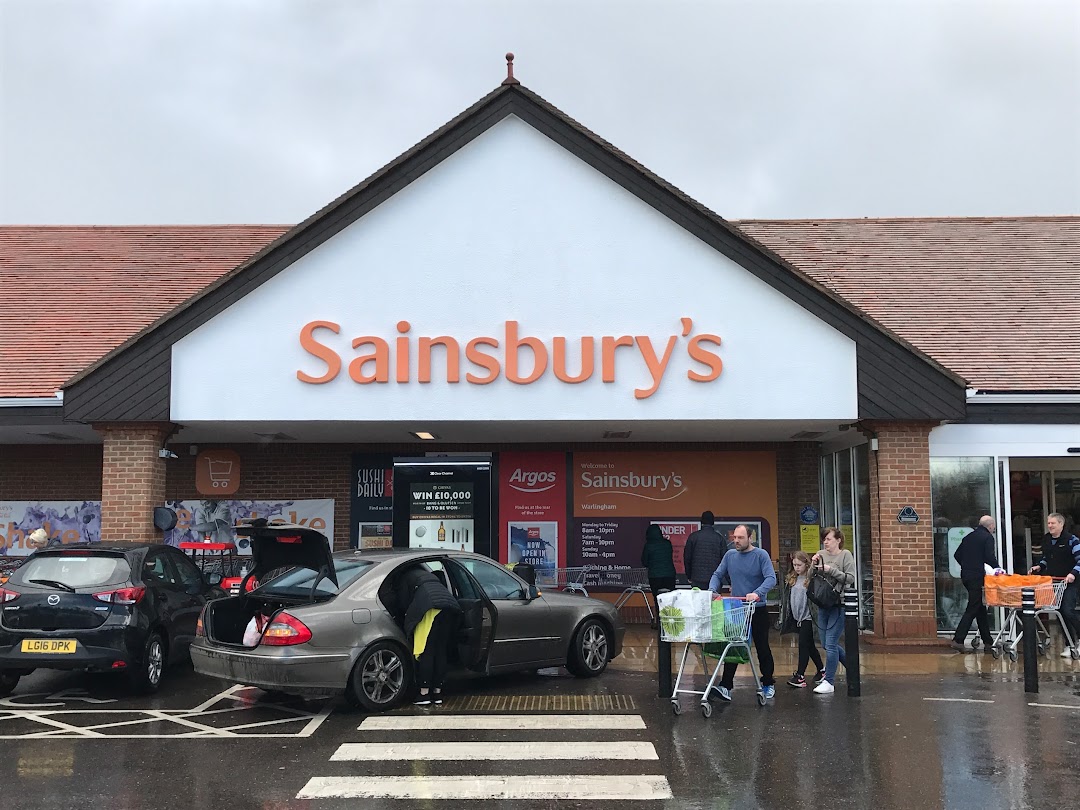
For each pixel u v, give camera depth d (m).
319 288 12.98
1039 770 6.83
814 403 12.78
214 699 9.48
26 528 16.39
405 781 6.57
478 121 13.17
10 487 16.50
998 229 19.42
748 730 8.03
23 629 9.19
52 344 15.23
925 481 12.98
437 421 12.94
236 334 12.95
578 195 13.09
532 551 16.12
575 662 10.46
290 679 8.20
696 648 12.84
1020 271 17.61
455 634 9.19
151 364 12.89
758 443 16.33
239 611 9.22
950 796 6.23
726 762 7.04
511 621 9.76
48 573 9.52
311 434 15.02
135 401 12.84
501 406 12.79
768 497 16.17
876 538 13.21
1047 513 16.97
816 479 16.22
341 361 12.88
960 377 12.80
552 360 12.85
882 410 12.77
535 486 16.25
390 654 8.90
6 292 17.03
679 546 16.08
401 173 13.09
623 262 12.98
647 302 12.93
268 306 12.98
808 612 10.07
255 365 12.91
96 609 9.29
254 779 6.62
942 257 18.19
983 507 13.56
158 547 10.58
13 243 19.11
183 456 16.47
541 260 12.99
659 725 8.23
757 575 9.40
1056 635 13.84
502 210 13.08
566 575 15.77
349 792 6.33
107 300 16.80
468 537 14.66
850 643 9.59
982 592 12.37
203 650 8.88
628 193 13.07
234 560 15.19
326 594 8.77
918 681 10.34
